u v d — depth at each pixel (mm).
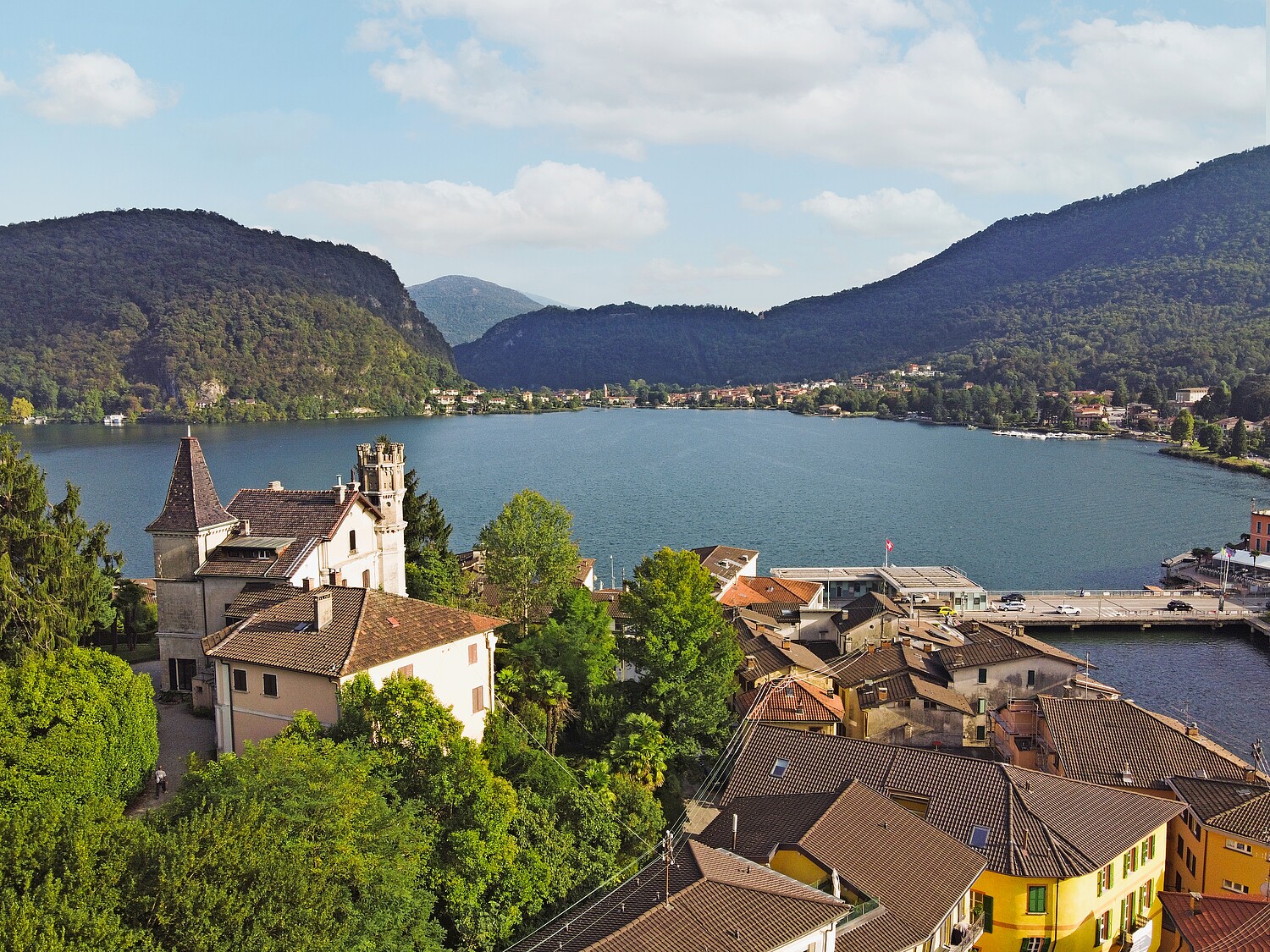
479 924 46188
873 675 93938
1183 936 48438
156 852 35469
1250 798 62938
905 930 44719
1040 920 52656
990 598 158000
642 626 83312
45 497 71375
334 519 79062
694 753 76875
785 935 40219
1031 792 58781
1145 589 164875
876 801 54906
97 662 55125
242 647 59625
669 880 44344
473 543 193125
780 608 122438
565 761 69875
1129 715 78750
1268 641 140375
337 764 46656
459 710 64125
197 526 74250
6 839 35312
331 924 37000
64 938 29766
